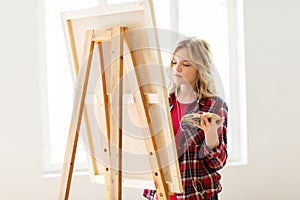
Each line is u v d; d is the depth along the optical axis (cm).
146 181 214
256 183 374
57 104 361
